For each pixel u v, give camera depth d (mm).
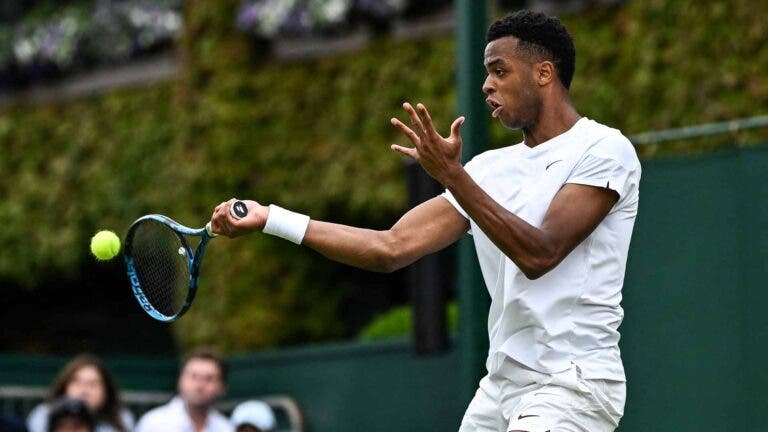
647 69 28359
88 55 40438
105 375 26375
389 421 29562
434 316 23547
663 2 28203
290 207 34469
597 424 13484
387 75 33062
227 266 34406
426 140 12719
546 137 13742
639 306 24125
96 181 38969
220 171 34969
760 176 22766
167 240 14492
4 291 45344
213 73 35469
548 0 31375
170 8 39000
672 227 23781
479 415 14055
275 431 31781
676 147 25297
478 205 12781
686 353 23531
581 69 29750
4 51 41438
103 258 15133
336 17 33812
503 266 13766
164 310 14727
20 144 41062
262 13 34594
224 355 33469
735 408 22875
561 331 13359
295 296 34594
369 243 13922
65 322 45375
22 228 40469
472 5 22641
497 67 13734
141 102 38250
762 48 26609
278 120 34875
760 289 22656
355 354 30312
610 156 13359
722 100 27094
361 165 33156
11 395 31594
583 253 13430
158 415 26328
